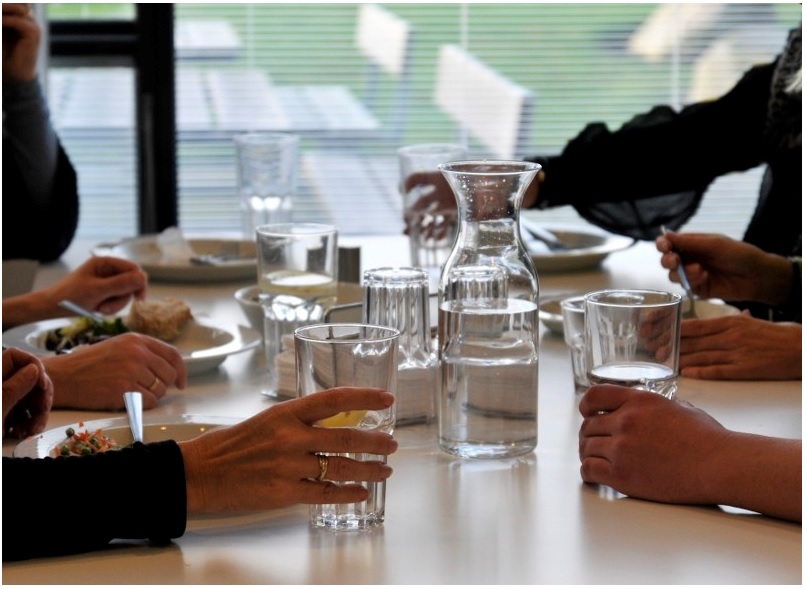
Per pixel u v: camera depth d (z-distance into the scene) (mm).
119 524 1068
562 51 4844
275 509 1185
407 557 1051
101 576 1017
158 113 4352
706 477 1159
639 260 2686
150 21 4293
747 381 1688
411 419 1393
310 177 4809
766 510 1132
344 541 1091
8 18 2846
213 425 1384
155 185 4395
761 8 4793
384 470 1123
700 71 4852
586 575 1009
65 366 1588
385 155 4828
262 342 1956
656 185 2848
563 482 1258
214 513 1171
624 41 4836
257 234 1753
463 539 1095
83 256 2865
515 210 1331
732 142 2832
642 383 1333
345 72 4742
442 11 4777
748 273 2199
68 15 4301
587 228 2889
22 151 2822
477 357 1324
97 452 1218
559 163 2836
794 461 1121
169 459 1101
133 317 1936
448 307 1337
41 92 2916
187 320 1948
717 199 4828
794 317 2240
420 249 2496
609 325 1344
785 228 2709
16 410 1454
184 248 2592
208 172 4652
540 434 1435
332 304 1775
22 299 2156
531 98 4871
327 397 1114
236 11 4605
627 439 1206
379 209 4844
